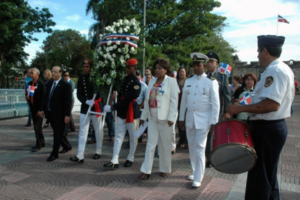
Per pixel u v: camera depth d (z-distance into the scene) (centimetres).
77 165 437
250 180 242
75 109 1121
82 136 450
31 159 466
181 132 568
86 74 471
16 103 951
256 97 242
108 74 436
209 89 354
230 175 401
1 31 2256
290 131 789
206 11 2217
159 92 372
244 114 443
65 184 356
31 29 2520
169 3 2156
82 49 3400
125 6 2153
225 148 238
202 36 2430
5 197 315
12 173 396
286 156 512
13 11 2306
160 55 1809
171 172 411
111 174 397
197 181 352
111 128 618
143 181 372
